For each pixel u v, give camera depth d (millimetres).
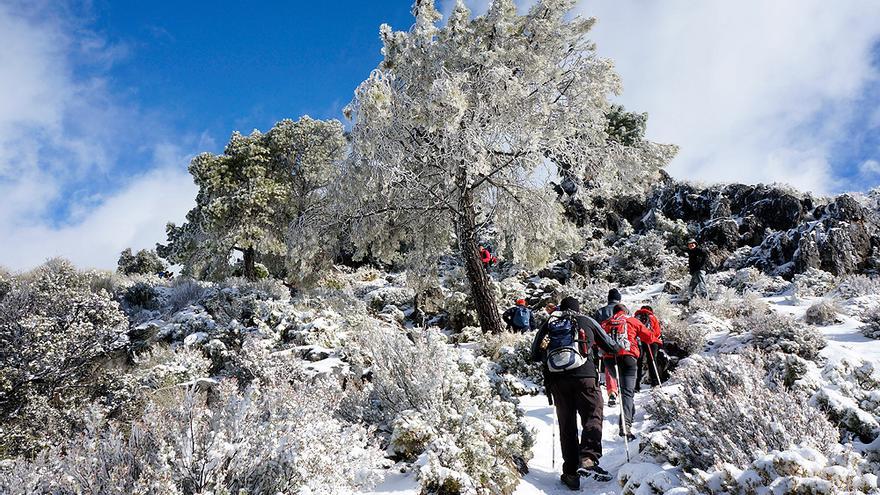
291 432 3371
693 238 23141
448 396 4672
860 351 7461
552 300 16344
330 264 16984
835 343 7688
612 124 29375
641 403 6719
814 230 18172
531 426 5809
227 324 10602
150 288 14617
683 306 13516
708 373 5078
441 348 4910
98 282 14539
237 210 17984
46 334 6465
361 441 3988
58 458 3174
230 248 17688
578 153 14164
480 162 11977
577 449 4547
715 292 14969
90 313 7367
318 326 10438
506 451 4578
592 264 21922
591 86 13672
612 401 7020
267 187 18000
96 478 2881
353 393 5164
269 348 9062
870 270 16844
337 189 13875
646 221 25719
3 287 8969
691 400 4617
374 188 12734
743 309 11836
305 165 19172
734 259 20203
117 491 2744
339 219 14664
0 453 5098
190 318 11047
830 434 3369
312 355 8727
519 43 13859
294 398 4129
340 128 20016
